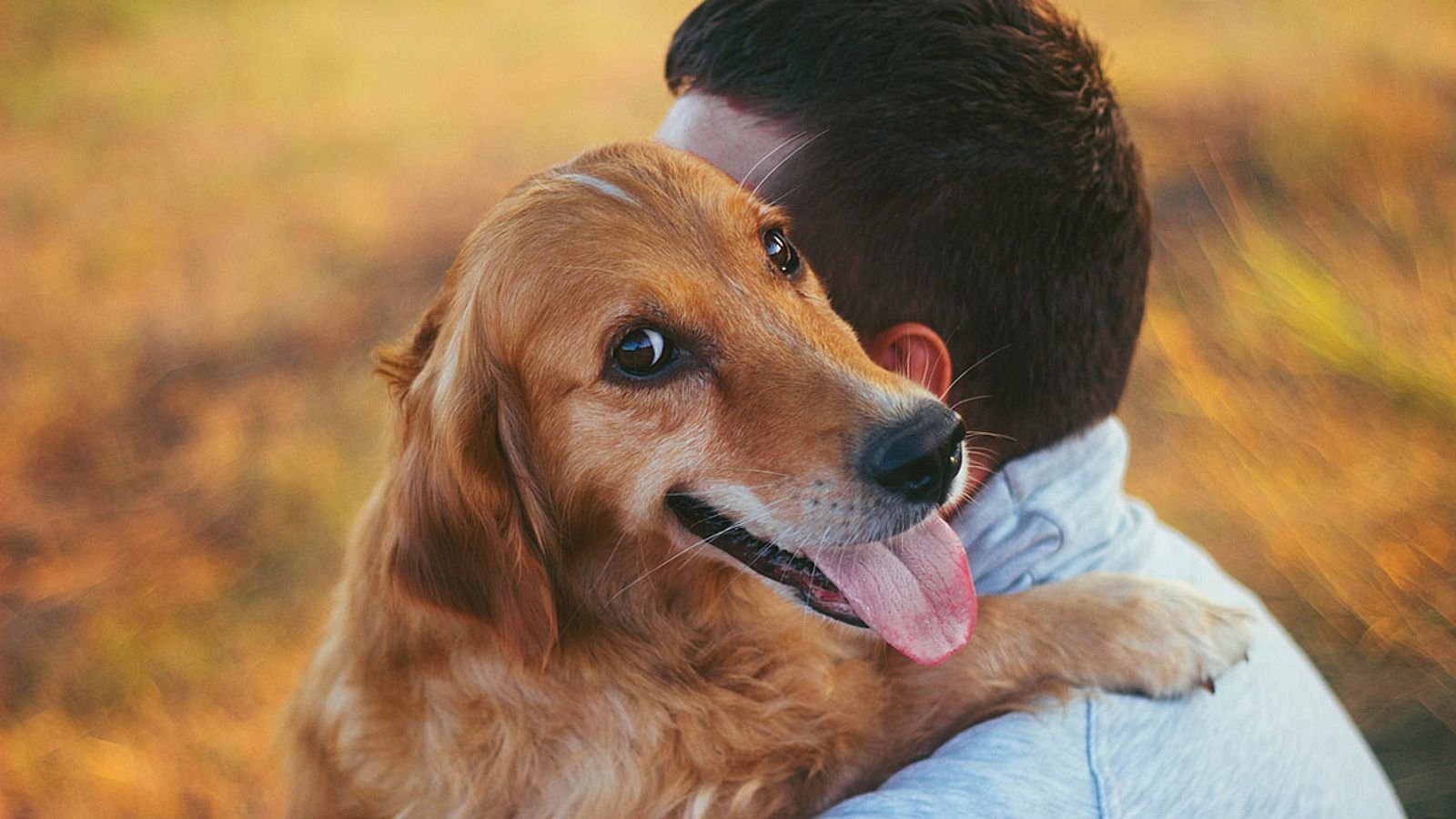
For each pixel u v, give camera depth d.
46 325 7.54
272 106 10.59
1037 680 2.32
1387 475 5.58
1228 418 5.92
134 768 4.82
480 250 2.42
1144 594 2.36
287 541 5.90
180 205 8.90
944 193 2.12
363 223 8.44
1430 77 9.01
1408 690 4.69
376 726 2.50
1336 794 2.21
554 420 2.37
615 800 2.43
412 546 2.41
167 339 7.39
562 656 2.45
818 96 2.19
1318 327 6.18
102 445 6.61
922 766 2.04
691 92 2.40
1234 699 2.22
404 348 2.62
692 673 2.49
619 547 2.44
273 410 6.77
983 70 2.09
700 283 2.27
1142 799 1.97
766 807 2.46
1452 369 5.89
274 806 4.71
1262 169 7.86
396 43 11.88
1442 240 6.84
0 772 4.79
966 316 2.20
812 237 2.27
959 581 2.21
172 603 5.59
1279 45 9.87
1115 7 10.96
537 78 10.71
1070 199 2.13
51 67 11.56
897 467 2.14
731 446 2.28
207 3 13.06
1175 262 7.12
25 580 5.79
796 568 2.33
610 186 2.33
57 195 9.16
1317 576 5.17
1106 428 2.48
